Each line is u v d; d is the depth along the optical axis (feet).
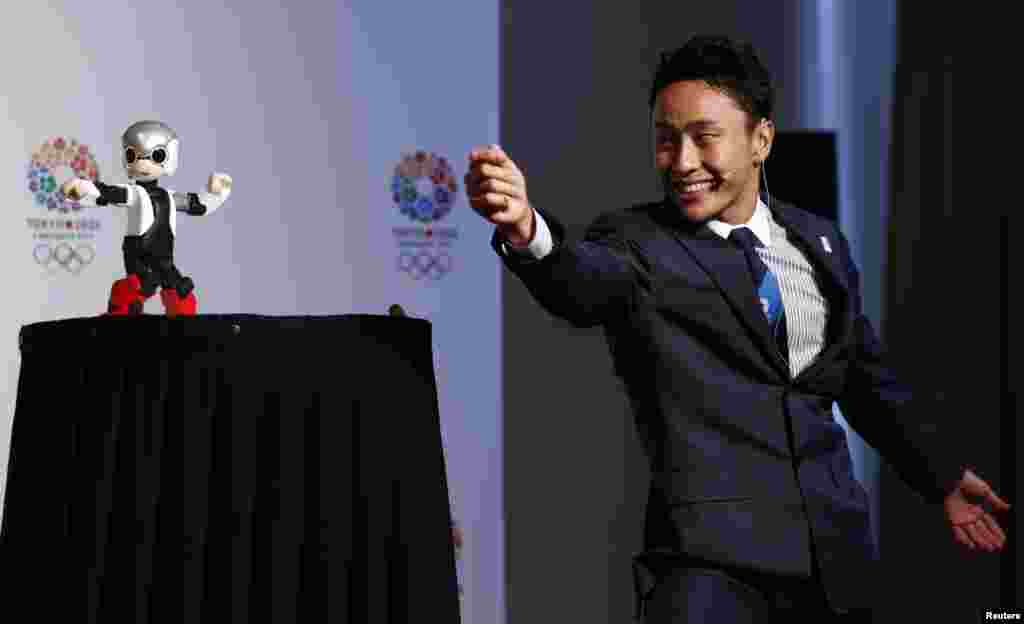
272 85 47.65
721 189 26.18
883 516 56.24
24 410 19.98
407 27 49.83
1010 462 52.75
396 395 20.07
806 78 56.54
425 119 50.06
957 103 55.42
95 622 18.57
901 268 56.03
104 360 18.89
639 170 55.26
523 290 53.78
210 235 46.44
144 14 45.91
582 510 54.39
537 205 53.78
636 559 25.66
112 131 45.42
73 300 44.65
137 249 21.71
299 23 48.11
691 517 24.68
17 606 19.43
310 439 19.26
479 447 51.19
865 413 29.84
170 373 18.79
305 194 47.98
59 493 18.98
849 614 25.84
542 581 53.62
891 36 56.90
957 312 54.80
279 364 19.07
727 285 25.59
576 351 54.60
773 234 27.50
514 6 53.67
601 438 54.75
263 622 18.79
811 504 25.22
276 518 18.92
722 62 26.32
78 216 44.73
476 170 20.71
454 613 20.90
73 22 44.96
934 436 29.37
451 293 50.42
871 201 56.54
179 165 46.16
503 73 53.52
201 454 18.71
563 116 54.29
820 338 26.91
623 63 55.16
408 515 19.97
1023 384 53.06
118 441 18.78
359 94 48.96
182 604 18.51
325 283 48.19
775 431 25.43
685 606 24.34
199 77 46.60
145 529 18.57
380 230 49.16
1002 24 54.70
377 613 19.48
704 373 25.35
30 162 44.27
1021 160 53.83
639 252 25.72
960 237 55.01
